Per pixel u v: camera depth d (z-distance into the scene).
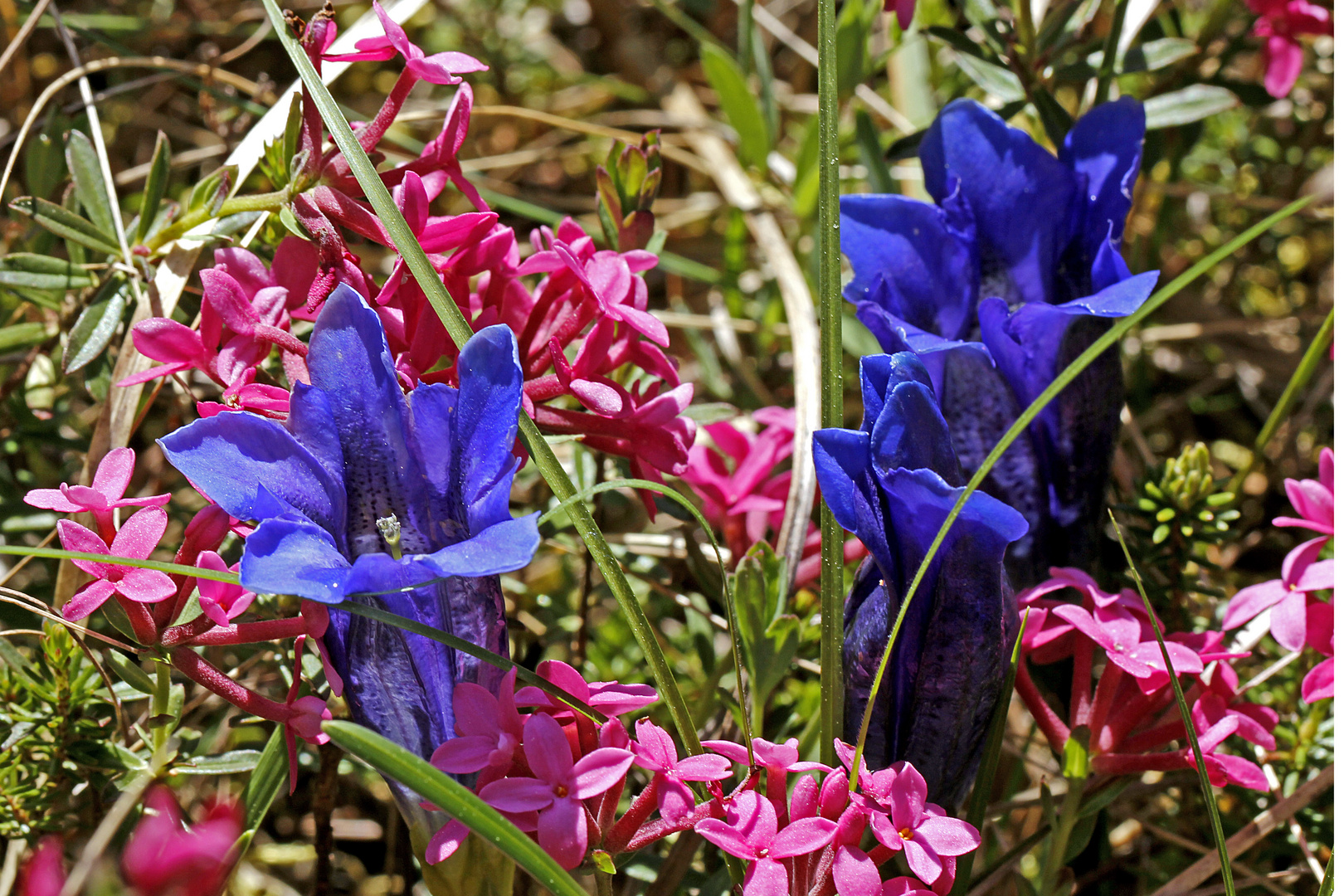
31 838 0.33
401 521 0.31
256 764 0.33
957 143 0.35
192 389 0.38
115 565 0.30
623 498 0.38
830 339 0.33
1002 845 0.37
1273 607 0.34
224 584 0.31
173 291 0.35
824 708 0.32
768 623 0.34
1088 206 0.35
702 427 0.38
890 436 0.30
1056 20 0.39
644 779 0.36
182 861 0.27
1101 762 0.33
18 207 0.35
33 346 0.38
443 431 0.30
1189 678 0.35
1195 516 0.36
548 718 0.30
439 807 0.29
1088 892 0.36
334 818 0.39
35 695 0.33
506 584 0.38
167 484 0.40
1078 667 0.33
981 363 0.34
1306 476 0.45
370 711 0.30
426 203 0.32
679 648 0.39
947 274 0.35
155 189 0.36
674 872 0.34
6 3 0.46
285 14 0.32
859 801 0.30
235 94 0.45
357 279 0.32
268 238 0.34
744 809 0.30
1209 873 0.35
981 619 0.31
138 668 0.32
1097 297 0.33
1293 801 0.34
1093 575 0.35
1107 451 0.34
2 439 0.38
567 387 0.32
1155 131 0.40
